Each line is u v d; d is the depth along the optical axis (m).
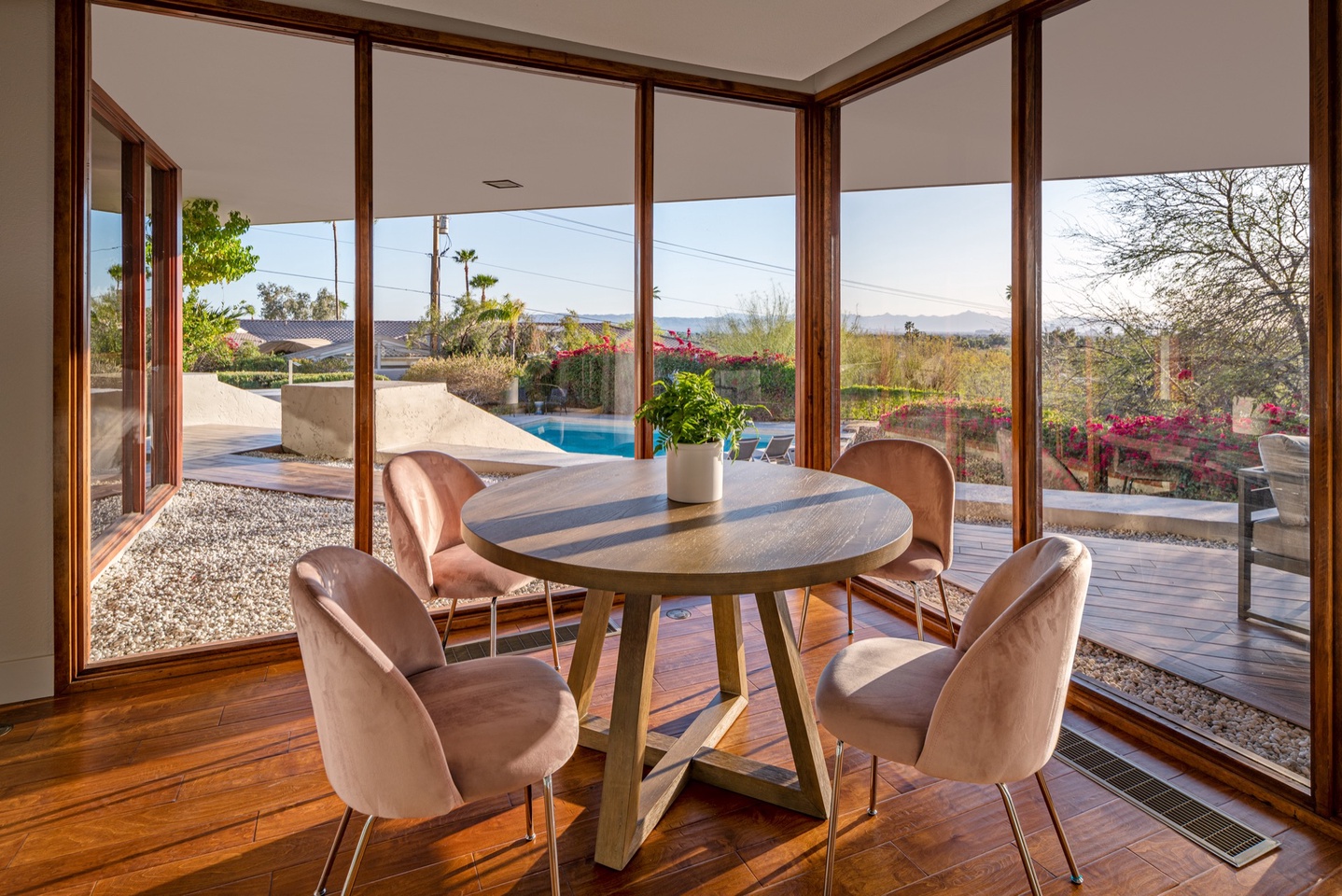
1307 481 2.08
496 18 3.18
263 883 1.86
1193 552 2.40
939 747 1.57
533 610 3.71
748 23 3.22
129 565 3.07
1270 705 2.21
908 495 3.09
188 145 3.07
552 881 1.63
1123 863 1.93
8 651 2.79
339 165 3.28
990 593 1.98
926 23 3.39
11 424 2.76
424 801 1.44
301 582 1.47
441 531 2.94
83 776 2.32
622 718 1.93
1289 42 2.08
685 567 1.62
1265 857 1.95
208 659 3.09
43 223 2.76
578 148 3.72
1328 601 2.02
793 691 2.13
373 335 3.37
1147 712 2.57
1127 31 2.53
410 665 1.89
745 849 2.00
